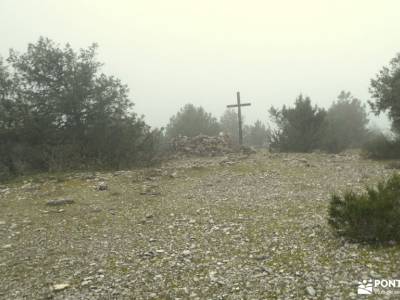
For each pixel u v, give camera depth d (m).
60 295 5.07
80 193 11.59
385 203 5.79
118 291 5.07
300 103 21.70
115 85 18.62
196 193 11.34
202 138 21.78
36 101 17.08
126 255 6.50
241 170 14.88
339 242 6.09
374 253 5.42
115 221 8.77
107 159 16.25
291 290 4.63
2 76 16.84
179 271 5.60
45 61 17.55
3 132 15.76
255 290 4.75
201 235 7.34
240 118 25.86
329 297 4.34
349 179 11.84
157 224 8.36
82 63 18.34
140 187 12.31
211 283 5.08
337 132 27.55
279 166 15.27
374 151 15.98
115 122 17.77
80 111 17.48
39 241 7.58
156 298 4.79
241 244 6.62
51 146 16.42
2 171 15.09
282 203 9.45
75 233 8.00
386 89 16.36
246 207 9.34
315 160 16.41
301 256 5.73
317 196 9.88
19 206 10.41
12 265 6.37
